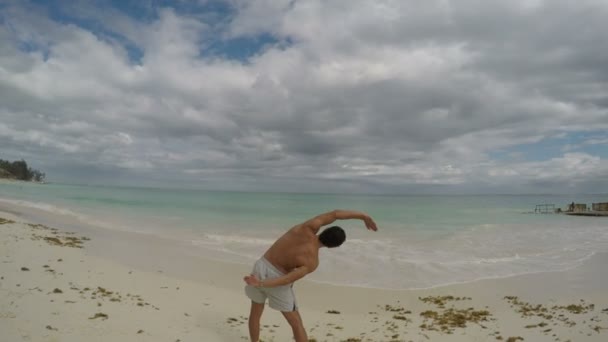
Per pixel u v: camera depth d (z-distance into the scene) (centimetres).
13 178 12938
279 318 648
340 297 862
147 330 491
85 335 444
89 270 814
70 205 2966
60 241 1230
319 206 4116
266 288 423
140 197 4756
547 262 1300
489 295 898
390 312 760
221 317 606
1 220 1614
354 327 631
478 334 595
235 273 1015
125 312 554
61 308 528
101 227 1822
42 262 815
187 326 534
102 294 636
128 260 1066
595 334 580
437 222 2716
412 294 900
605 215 4291
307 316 694
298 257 408
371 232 2019
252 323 457
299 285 950
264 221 2355
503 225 2586
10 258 805
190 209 3145
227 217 2584
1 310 487
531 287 970
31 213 2220
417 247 1548
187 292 752
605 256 1428
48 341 413
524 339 566
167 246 1372
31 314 488
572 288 959
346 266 1162
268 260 421
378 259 1268
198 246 1410
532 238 1902
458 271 1137
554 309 766
